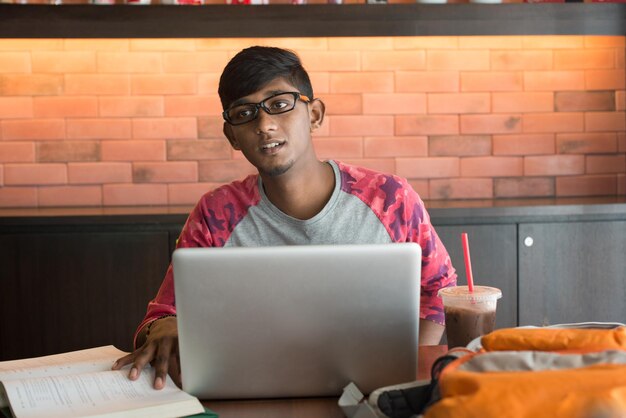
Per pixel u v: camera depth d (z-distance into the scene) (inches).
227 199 79.2
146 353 62.1
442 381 46.3
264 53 72.3
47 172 144.3
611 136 148.3
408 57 145.5
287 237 77.5
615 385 43.9
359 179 79.1
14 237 125.8
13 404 54.1
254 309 55.9
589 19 132.7
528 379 44.4
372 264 55.6
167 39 142.6
